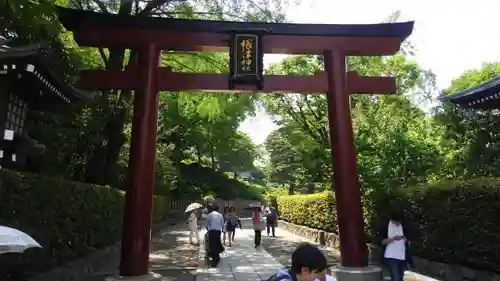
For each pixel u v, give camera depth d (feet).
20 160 29.14
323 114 63.31
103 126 43.19
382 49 31.30
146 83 28.60
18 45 26.30
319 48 30.91
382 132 46.19
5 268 20.76
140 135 27.89
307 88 30.55
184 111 89.86
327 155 54.54
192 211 57.62
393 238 22.38
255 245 52.44
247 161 165.89
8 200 20.81
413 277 26.58
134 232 26.58
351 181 29.63
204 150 152.76
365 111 52.26
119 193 45.19
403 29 30.96
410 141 43.65
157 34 29.35
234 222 55.52
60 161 40.34
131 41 29.12
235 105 67.51
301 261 8.24
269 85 30.19
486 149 49.55
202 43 29.63
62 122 39.81
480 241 24.90
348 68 59.21
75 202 30.14
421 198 31.53
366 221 41.57
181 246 54.44
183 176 143.23
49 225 25.50
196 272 33.91
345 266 28.66
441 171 48.65
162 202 92.53
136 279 25.50
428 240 30.45
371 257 38.63
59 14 28.07
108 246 40.11
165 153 104.99
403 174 42.37
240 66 28.81
